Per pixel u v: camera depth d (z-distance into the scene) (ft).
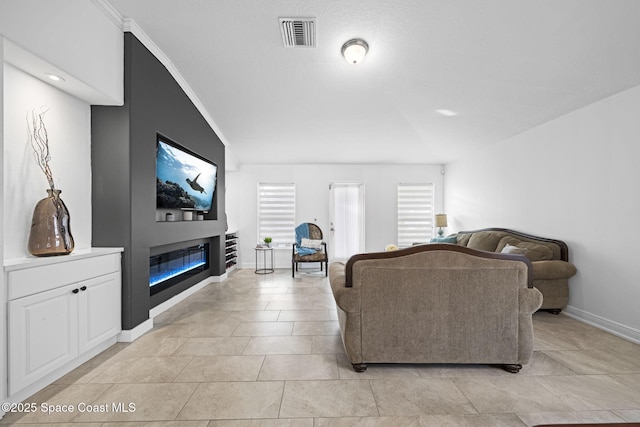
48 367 5.90
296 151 17.74
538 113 11.06
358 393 5.74
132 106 8.20
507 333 6.43
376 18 7.87
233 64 10.10
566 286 10.16
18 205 6.21
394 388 5.91
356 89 11.33
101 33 7.33
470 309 6.43
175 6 7.66
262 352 7.52
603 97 9.21
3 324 5.12
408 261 6.43
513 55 8.66
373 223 20.10
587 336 8.52
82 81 6.76
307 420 4.99
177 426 4.84
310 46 9.07
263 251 19.89
